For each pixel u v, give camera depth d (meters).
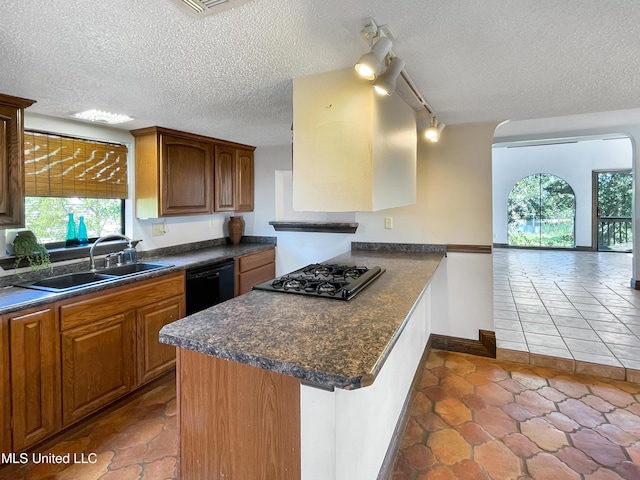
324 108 1.78
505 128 4.08
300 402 1.16
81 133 2.70
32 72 1.73
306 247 3.96
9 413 1.81
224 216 4.23
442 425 2.18
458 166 3.10
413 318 2.45
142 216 3.08
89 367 2.18
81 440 2.06
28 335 1.88
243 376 1.26
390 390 1.87
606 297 4.74
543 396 2.50
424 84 2.02
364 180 1.70
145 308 2.55
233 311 1.54
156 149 2.97
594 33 1.42
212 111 2.50
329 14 1.25
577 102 2.41
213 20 1.27
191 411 1.37
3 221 1.97
